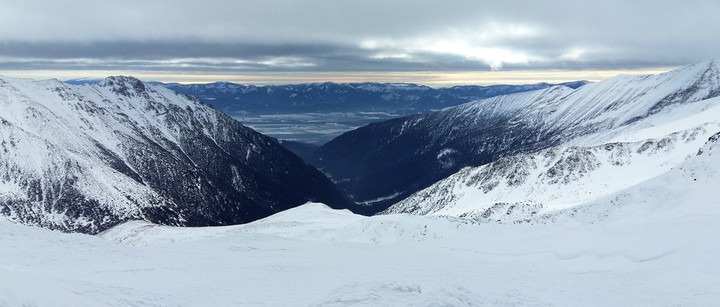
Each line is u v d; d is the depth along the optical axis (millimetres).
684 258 36812
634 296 29062
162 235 108375
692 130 124562
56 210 157500
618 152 130000
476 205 136250
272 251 52344
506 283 33625
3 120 185625
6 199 154000
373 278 36156
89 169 181250
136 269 38031
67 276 33469
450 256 48969
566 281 34375
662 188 59594
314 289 31703
